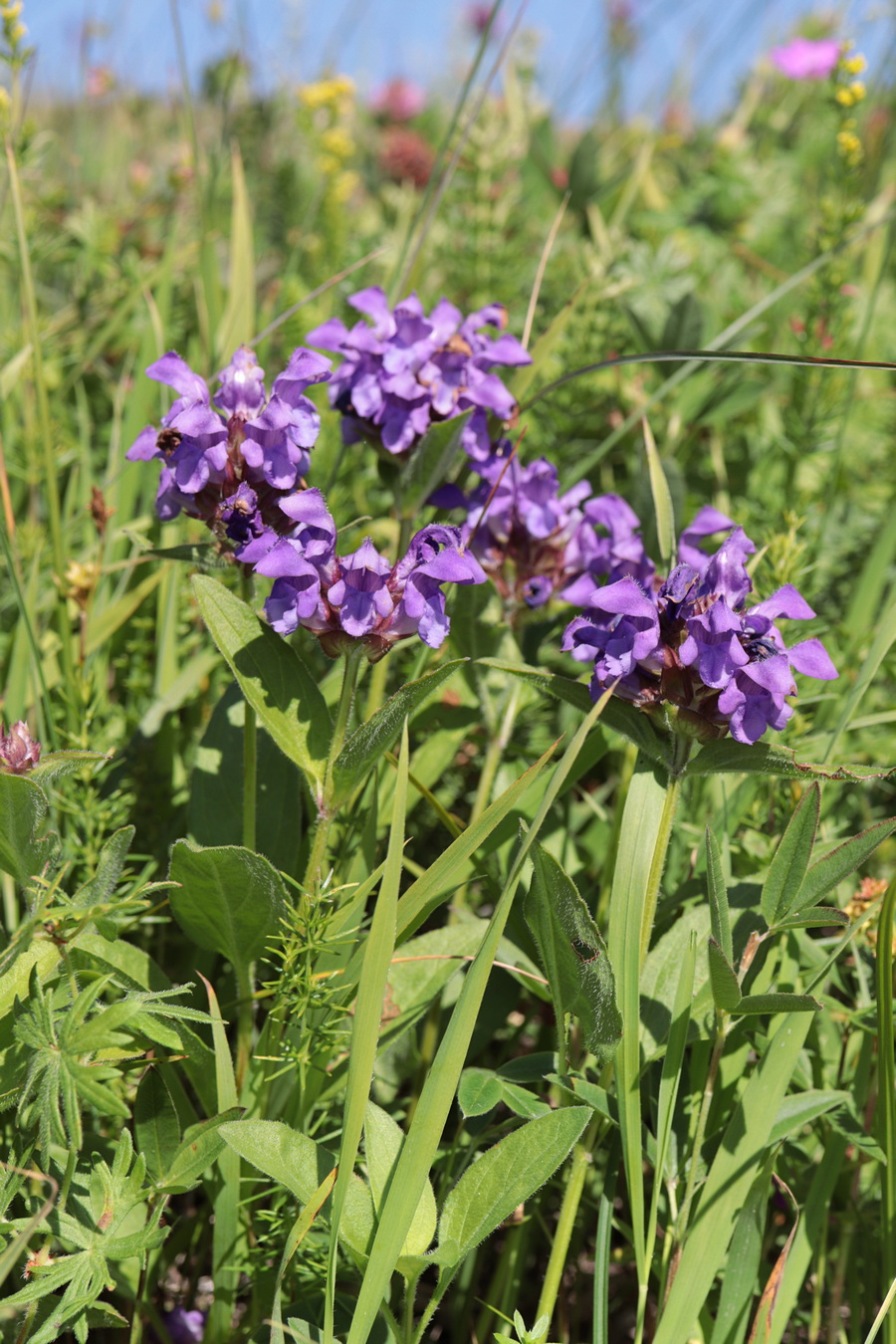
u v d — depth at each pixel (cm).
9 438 80
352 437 67
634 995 59
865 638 73
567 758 58
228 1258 61
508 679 68
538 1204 63
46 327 81
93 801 67
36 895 60
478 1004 57
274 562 59
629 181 103
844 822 70
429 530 60
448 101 181
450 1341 65
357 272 89
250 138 119
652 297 91
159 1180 60
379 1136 58
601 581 68
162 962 68
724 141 121
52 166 118
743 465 89
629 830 60
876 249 101
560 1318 64
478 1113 60
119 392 79
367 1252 58
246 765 63
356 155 157
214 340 78
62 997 59
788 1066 60
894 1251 60
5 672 73
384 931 57
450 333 66
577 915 59
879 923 60
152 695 72
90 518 76
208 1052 61
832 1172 61
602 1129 61
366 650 60
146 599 74
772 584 71
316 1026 61
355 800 67
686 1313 59
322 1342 57
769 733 68
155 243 103
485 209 92
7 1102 59
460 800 74
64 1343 63
